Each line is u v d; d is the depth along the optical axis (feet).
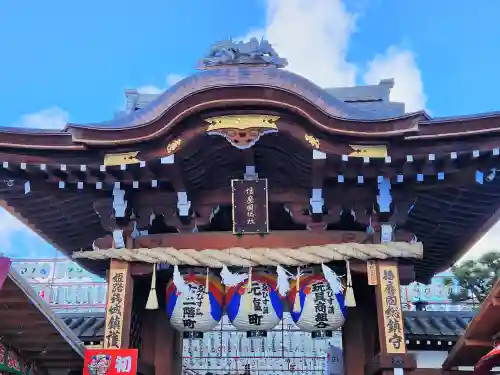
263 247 30.89
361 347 36.32
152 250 30.55
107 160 30.04
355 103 38.63
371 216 31.22
